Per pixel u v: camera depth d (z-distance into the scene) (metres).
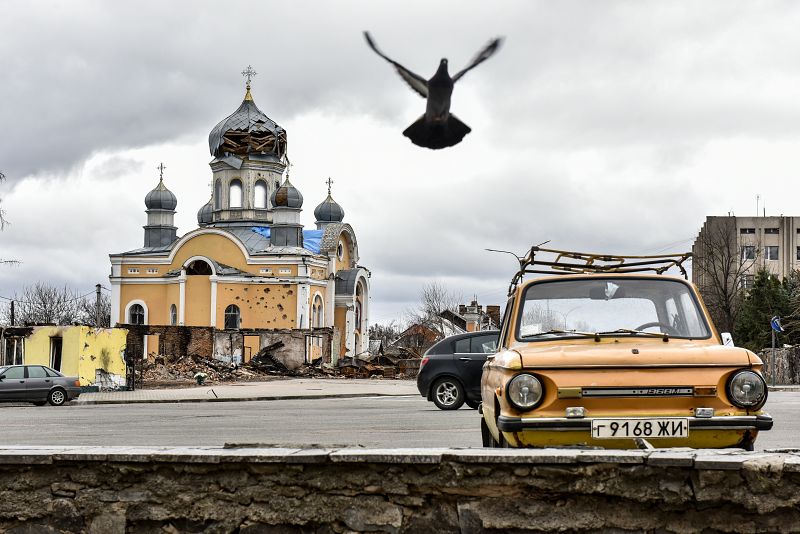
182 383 50.09
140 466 6.68
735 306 84.06
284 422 20.19
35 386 33.06
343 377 63.62
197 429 18.45
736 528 6.06
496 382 8.52
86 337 41.34
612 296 9.37
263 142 82.94
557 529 6.22
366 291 86.38
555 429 7.59
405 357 72.81
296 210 79.94
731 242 102.12
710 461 6.05
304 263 75.81
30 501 6.77
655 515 6.15
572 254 10.02
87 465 6.75
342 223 84.69
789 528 6.00
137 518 6.66
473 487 6.32
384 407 26.84
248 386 47.41
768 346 74.38
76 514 6.72
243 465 6.60
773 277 77.38
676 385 7.72
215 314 74.75
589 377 7.75
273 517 6.54
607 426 7.59
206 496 6.62
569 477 6.22
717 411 7.71
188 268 76.62
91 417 23.70
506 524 6.27
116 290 78.12
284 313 75.44
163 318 77.56
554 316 9.27
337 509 6.49
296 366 64.81
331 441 14.95
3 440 16.28
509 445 7.91
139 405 31.86
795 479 5.99
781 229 102.25
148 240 83.56
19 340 42.25
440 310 108.56
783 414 20.84
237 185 83.12
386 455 6.41
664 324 9.20
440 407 24.16
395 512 6.42
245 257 76.38
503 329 9.85
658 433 7.59
